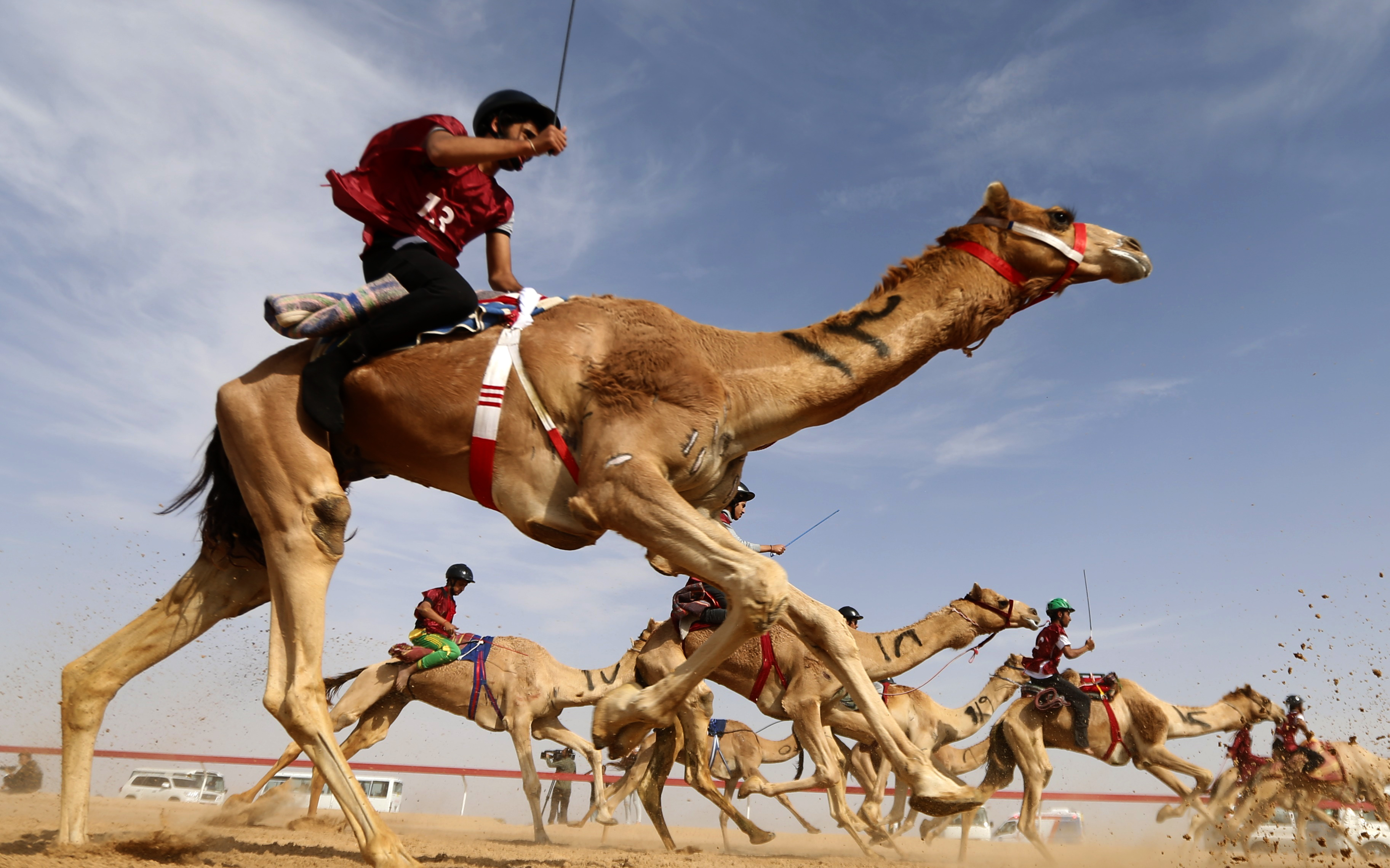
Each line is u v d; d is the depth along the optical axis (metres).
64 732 4.70
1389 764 13.71
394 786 17.08
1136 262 5.21
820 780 9.80
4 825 6.02
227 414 4.42
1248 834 13.30
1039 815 11.52
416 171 4.68
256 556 4.93
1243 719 13.66
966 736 12.38
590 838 13.33
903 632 11.29
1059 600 12.53
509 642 11.45
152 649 4.93
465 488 4.61
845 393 4.76
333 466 4.44
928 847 13.46
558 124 5.09
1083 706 12.12
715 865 6.35
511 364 4.44
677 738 8.77
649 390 4.39
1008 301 5.09
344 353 4.38
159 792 15.66
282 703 4.08
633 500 4.18
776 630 9.92
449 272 4.57
